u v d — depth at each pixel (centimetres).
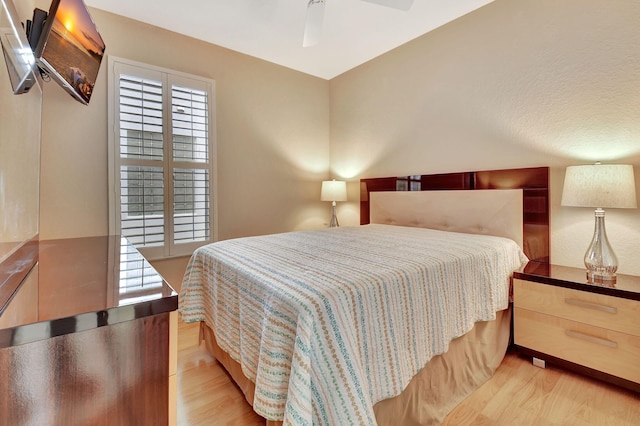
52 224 223
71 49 169
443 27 280
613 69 193
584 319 172
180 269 279
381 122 339
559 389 167
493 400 158
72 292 82
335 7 245
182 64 278
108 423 71
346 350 104
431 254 166
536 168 224
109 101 241
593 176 179
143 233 259
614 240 198
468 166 269
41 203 219
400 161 323
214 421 145
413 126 309
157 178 264
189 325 252
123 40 248
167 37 269
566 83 212
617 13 191
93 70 202
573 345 176
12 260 104
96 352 68
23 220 122
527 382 173
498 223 239
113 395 71
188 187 281
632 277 185
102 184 242
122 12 243
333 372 101
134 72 251
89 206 237
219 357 184
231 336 151
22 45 121
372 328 117
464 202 259
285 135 355
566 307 179
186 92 278
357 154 367
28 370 60
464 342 165
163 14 247
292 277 128
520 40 233
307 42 219
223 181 306
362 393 102
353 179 374
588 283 173
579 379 176
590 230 208
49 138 221
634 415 146
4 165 97
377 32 287
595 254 186
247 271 142
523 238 231
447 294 152
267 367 110
